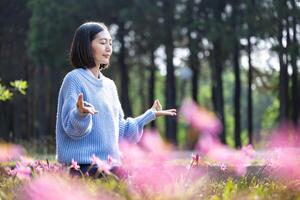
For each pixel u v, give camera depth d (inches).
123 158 171.2
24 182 177.8
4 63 1428.4
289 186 165.2
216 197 165.5
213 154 160.6
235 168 179.2
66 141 205.2
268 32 1184.2
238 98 1302.9
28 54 1280.8
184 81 1717.5
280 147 205.8
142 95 1738.4
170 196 151.9
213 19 1211.9
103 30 213.5
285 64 1190.3
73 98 203.3
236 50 1266.0
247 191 161.9
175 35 1293.1
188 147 904.9
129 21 1272.1
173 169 185.0
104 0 1262.3
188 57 1362.0
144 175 161.3
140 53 1423.5
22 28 1440.7
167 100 1338.6
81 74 208.8
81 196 147.0
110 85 215.9
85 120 194.1
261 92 1444.4
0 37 1435.8
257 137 1517.0
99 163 170.6
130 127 217.5
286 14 1173.7
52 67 1273.4
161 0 1264.8
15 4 1440.7
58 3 1263.5
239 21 1213.1
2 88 315.0
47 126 1400.1
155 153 162.7
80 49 211.3
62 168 193.0
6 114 1419.8
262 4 1194.0
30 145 764.6
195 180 188.5
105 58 212.8
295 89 1222.9
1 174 230.4
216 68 1288.1
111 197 149.6
